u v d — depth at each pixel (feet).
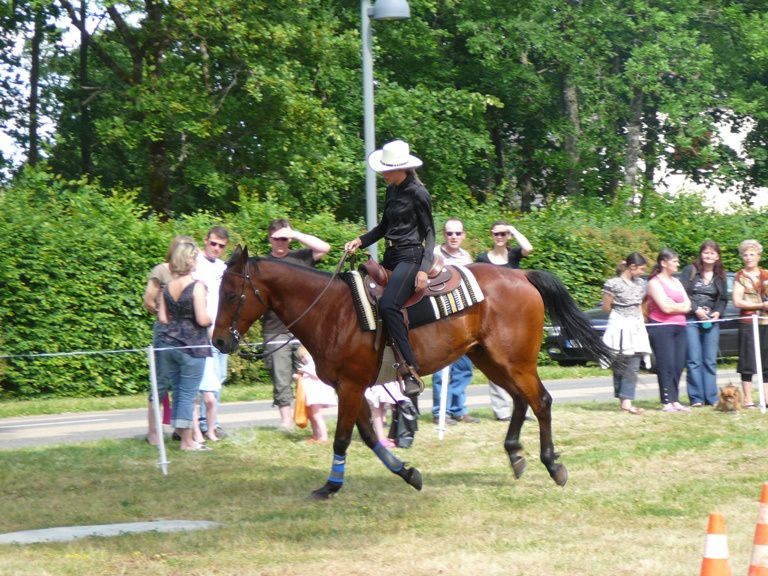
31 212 60.08
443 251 40.81
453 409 43.70
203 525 26.71
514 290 30.45
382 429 37.96
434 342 29.32
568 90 122.31
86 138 112.06
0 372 57.62
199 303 36.19
